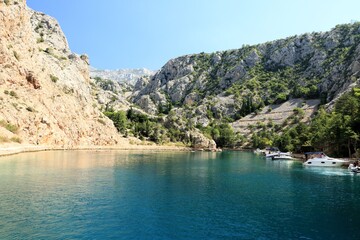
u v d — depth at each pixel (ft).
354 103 294.66
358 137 247.70
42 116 349.20
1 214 84.48
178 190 125.49
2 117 286.66
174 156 341.62
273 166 237.25
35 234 71.10
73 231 74.18
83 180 139.74
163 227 79.30
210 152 496.64
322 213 93.71
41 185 123.65
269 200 110.11
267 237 73.61
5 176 140.67
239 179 159.43
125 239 70.54
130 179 148.87
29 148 281.33
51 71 461.78
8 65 343.87
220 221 85.05
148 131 614.34
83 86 559.79
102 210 92.27
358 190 129.29
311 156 263.70
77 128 431.43
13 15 375.25
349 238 73.36
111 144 498.69
